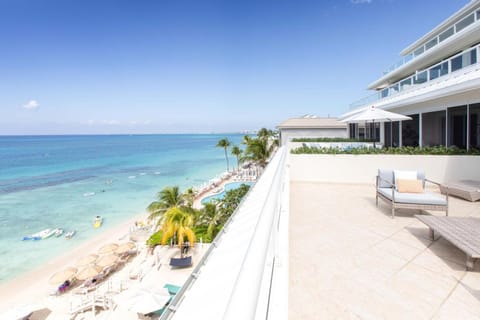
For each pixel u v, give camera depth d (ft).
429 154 21.94
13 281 39.91
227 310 1.52
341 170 23.63
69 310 32.40
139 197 89.71
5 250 50.60
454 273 8.31
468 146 22.38
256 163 101.04
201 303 2.17
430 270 8.52
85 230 60.18
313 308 6.76
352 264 8.99
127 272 40.09
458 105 23.63
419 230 12.09
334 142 43.14
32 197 90.94
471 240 8.68
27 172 143.74
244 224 4.14
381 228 12.41
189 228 43.73
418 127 30.45
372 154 23.04
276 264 5.86
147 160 193.06
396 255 9.61
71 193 95.91
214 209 52.44
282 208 10.81
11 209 76.74
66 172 141.59
